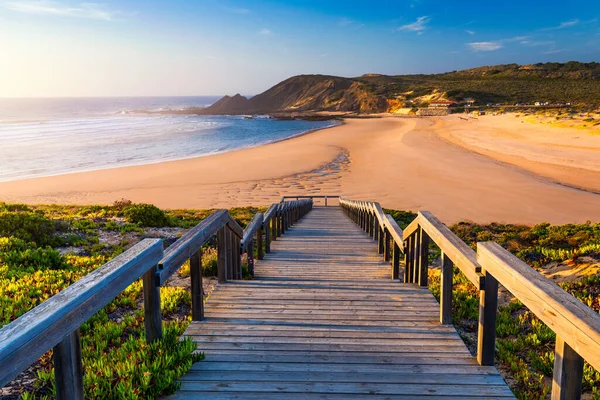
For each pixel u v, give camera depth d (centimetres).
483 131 7075
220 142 6631
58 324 201
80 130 8438
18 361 174
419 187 3112
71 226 1201
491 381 306
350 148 5556
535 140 5497
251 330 401
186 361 325
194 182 3400
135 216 1417
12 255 725
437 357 345
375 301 490
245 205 2692
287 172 3838
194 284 420
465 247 366
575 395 210
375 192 3020
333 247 1049
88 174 3703
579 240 1127
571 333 196
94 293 235
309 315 443
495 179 3309
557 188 2952
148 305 341
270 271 749
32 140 6328
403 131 7981
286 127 10319
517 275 254
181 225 1458
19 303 491
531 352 407
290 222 1609
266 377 313
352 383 304
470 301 545
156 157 4875
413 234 568
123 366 314
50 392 321
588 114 7294
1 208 1599
